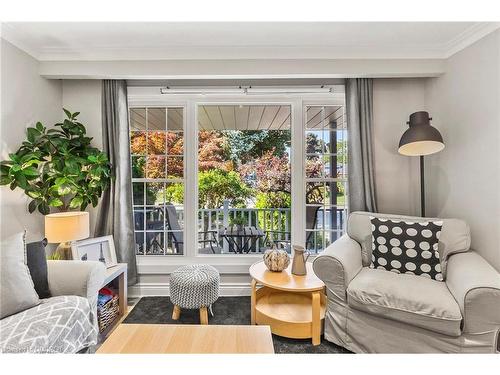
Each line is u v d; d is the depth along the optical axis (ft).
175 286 7.07
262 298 7.71
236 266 9.13
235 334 4.36
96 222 8.66
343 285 6.15
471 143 7.08
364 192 8.67
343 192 9.83
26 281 5.00
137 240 9.86
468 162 7.19
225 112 11.76
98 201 8.68
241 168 18.34
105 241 7.93
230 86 9.14
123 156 8.63
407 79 9.00
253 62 7.96
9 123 6.89
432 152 7.32
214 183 18.02
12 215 6.94
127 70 7.96
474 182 7.00
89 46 7.61
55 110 8.59
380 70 7.92
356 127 8.62
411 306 5.32
